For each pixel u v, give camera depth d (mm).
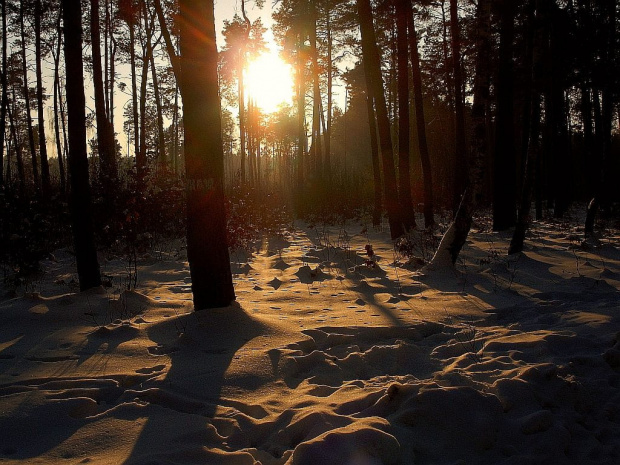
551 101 18562
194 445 3039
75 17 6785
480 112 9078
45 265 10086
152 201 12562
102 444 3070
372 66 13250
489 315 6281
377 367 4520
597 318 5680
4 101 18703
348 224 21359
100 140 15234
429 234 13062
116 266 10133
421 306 6758
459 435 3250
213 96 5520
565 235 14148
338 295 7457
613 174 27703
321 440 2861
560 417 3617
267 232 16266
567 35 16219
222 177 5672
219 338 4977
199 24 5406
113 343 4969
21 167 23906
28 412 3438
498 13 15719
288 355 4504
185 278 8891
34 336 5266
